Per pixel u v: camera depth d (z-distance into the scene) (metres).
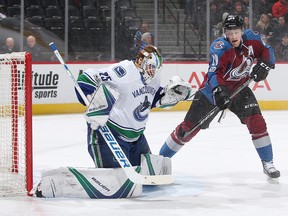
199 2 17.08
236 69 6.92
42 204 5.92
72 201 6.05
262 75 6.94
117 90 6.15
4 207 5.81
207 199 6.22
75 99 15.95
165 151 7.36
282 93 16.78
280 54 17.16
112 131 6.28
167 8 17.19
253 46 6.92
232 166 8.30
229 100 6.70
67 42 16.33
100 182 6.16
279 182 7.15
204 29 17.16
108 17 16.62
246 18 17.05
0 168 6.94
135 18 16.84
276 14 17.14
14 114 6.83
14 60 6.74
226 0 16.89
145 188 6.75
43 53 16.30
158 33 17.11
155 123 13.77
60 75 15.73
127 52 16.66
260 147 7.05
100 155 6.32
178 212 5.66
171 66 16.44
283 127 13.01
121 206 5.87
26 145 6.28
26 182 6.30
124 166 6.01
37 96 15.49
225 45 6.80
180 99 6.43
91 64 16.06
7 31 16.12
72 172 6.20
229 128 12.72
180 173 7.75
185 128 7.18
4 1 16.28
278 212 5.70
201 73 16.66
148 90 6.27
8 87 7.02
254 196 6.37
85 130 12.55
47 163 8.69
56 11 16.45
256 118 7.02
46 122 13.95
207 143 10.62
